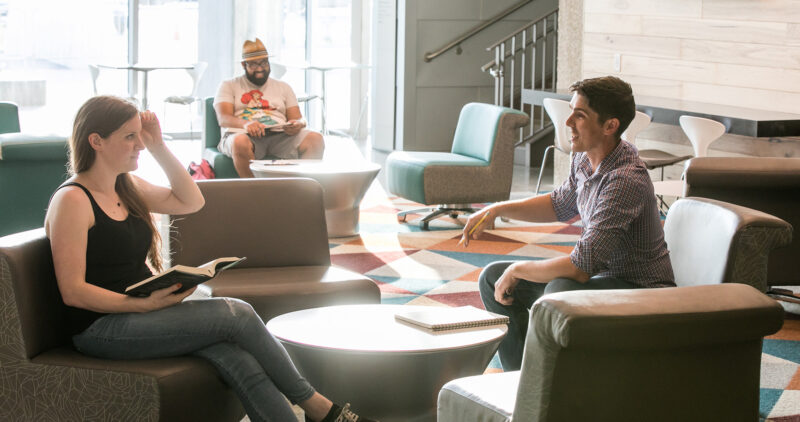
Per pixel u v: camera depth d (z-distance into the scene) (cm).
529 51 1035
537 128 991
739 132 540
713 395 195
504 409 206
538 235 619
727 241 296
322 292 334
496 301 319
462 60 1016
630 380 188
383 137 1030
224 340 254
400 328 273
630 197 285
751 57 609
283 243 371
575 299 184
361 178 580
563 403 185
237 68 1076
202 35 1055
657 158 627
